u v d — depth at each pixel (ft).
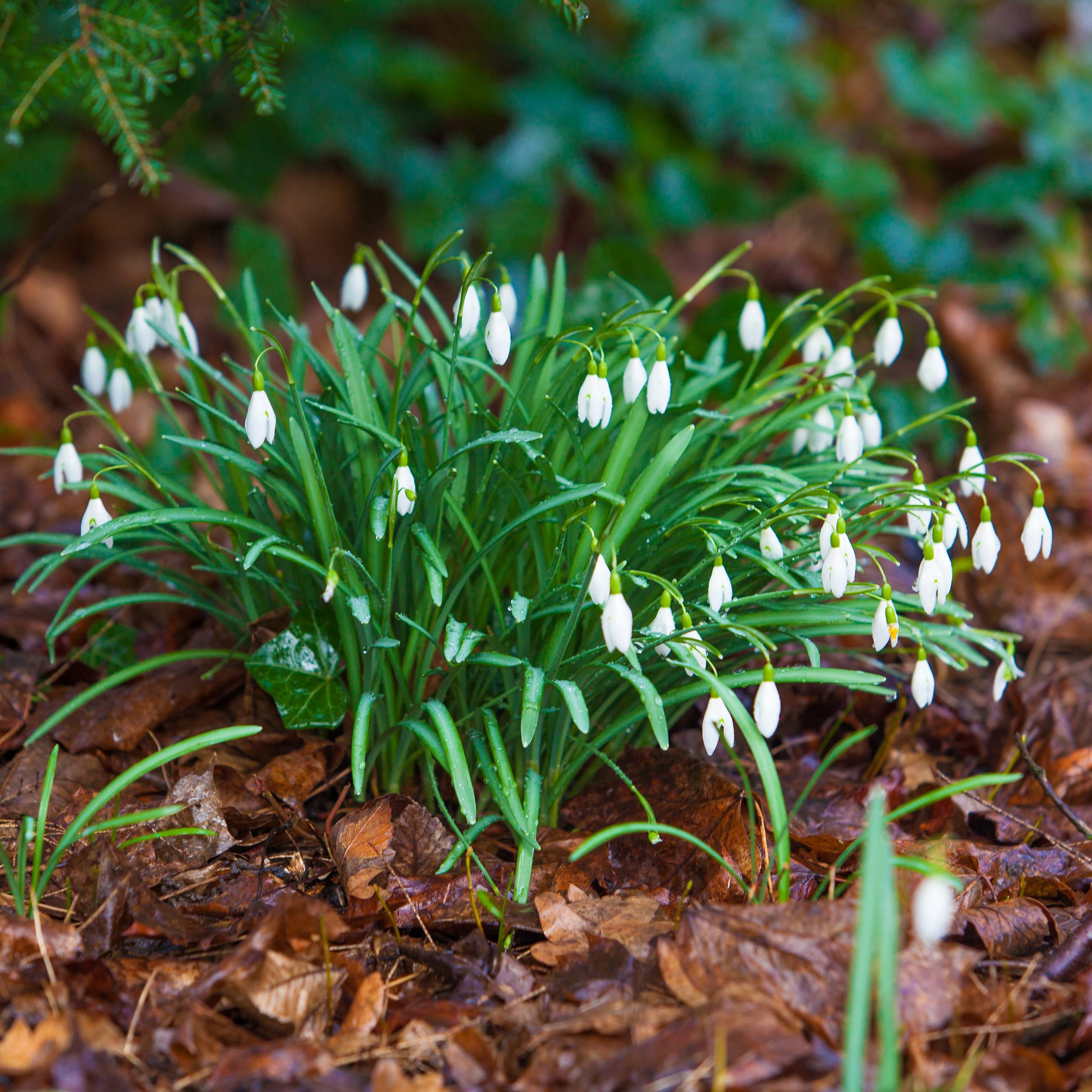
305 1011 6.20
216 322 17.61
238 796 8.46
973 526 13.73
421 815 7.95
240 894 7.43
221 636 10.21
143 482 10.55
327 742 8.98
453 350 7.76
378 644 7.51
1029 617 12.27
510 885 7.59
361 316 19.31
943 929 6.54
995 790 9.30
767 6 20.70
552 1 9.51
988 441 16.62
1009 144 22.76
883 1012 4.92
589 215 21.20
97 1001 6.23
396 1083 5.63
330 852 7.83
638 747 9.21
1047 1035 6.08
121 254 20.02
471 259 19.71
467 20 22.21
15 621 10.95
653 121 20.98
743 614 8.12
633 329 9.21
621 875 7.95
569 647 8.28
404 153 19.88
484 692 8.72
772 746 10.21
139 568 9.34
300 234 20.97
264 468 8.07
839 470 8.34
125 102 9.54
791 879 7.57
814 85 20.85
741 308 13.35
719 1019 5.74
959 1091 5.35
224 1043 6.01
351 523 8.61
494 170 19.72
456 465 8.29
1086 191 20.12
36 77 9.34
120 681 8.16
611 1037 6.01
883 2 25.07
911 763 9.77
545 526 8.41
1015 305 18.76
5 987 6.15
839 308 9.70
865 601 8.57
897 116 23.39
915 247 18.56
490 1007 6.41
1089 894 7.72
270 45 9.68
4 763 9.16
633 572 7.27
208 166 19.99
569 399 8.45
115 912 6.82
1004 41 25.80
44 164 18.42
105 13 9.16
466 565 8.39
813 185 20.27
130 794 8.58
